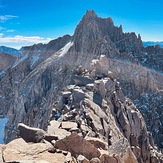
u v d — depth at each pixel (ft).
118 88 207.31
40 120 306.55
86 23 608.60
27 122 442.09
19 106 568.41
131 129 173.99
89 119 112.37
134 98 496.64
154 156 167.12
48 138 66.64
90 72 224.74
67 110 133.69
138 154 139.95
